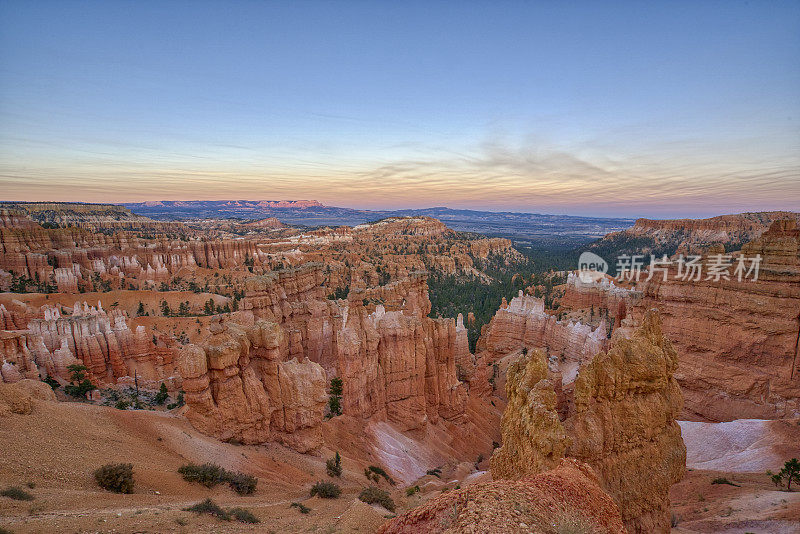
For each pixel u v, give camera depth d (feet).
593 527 40.88
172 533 54.90
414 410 180.14
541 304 311.68
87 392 210.18
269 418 119.85
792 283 202.18
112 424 91.30
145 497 68.74
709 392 218.38
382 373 173.99
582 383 81.56
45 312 268.41
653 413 84.53
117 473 69.26
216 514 64.75
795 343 198.39
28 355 209.97
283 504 79.82
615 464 80.28
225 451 102.78
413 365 180.86
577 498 44.45
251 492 87.20
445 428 194.70
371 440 158.30
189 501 71.87
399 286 263.49
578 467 52.85
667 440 86.43
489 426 218.79
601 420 81.61
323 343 212.64
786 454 149.89
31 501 55.93
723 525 99.40
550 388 73.61
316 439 127.85
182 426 105.19
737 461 156.46
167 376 268.21
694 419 220.02
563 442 65.98
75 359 230.07
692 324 228.22
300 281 258.16
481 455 189.57
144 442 90.27
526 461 69.67
